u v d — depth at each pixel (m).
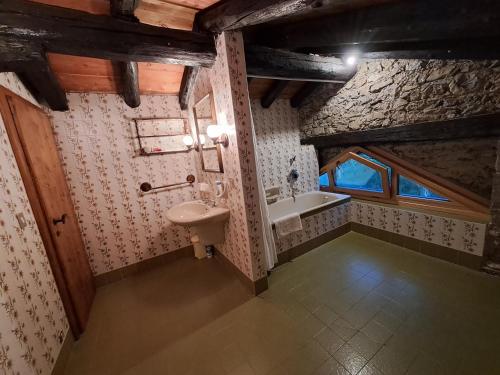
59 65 1.93
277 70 2.13
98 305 2.24
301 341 1.61
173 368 1.51
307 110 3.45
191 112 2.74
